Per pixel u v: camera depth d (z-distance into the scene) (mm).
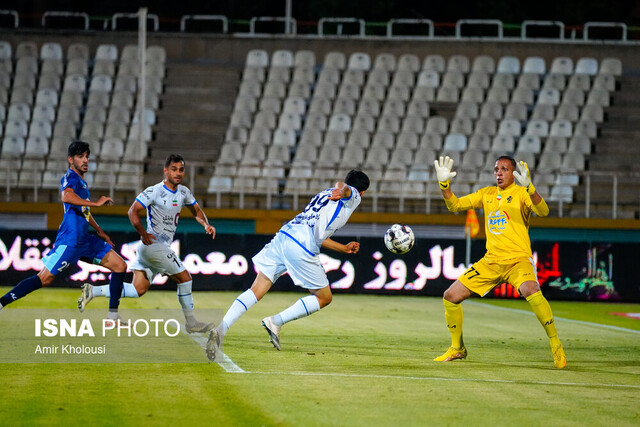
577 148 88250
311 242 29203
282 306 53969
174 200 34125
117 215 76875
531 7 120188
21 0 118000
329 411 20438
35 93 95438
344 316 48125
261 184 82938
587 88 95812
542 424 19719
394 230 30984
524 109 92250
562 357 28891
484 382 25188
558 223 76438
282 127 90250
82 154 32438
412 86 96062
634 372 28547
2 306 31656
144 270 35719
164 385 23312
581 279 67500
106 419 19266
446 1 120688
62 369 25688
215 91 96062
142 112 78875
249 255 66875
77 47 100188
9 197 78500
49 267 32125
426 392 23250
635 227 75875
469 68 101188
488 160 85562
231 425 18875
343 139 87938
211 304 53562
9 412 19812
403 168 76875
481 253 67375
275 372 25766
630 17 119500
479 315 52000
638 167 87125
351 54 101625
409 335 38469
